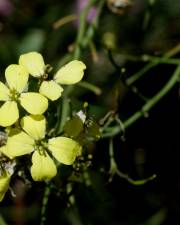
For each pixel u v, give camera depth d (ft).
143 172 0.99
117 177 0.98
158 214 0.98
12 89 0.72
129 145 0.99
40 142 0.72
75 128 0.74
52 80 0.73
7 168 0.72
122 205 1.01
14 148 0.72
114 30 1.08
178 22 1.07
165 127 1.01
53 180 0.77
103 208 1.00
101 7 0.91
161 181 1.00
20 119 0.73
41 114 0.72
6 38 1.09
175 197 1.01
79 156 0.75
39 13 1.12
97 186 0.96
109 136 0.83
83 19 0.90
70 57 0.89
